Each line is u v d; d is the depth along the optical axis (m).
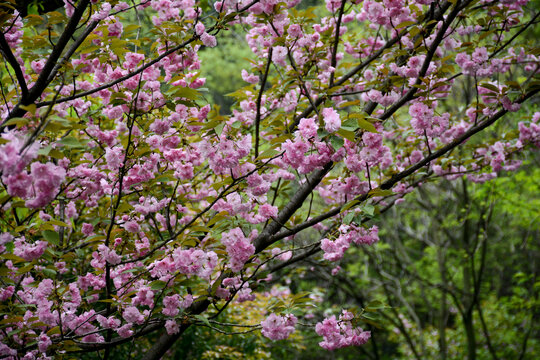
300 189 3.86
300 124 2.81
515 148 4.75
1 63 3.75
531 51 4.02
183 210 4.06
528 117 4.95
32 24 2.92
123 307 3.19
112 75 3.24
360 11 5.04
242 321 7.04
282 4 3.38
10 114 2.66
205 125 2.74
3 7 3.06
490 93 3.80
